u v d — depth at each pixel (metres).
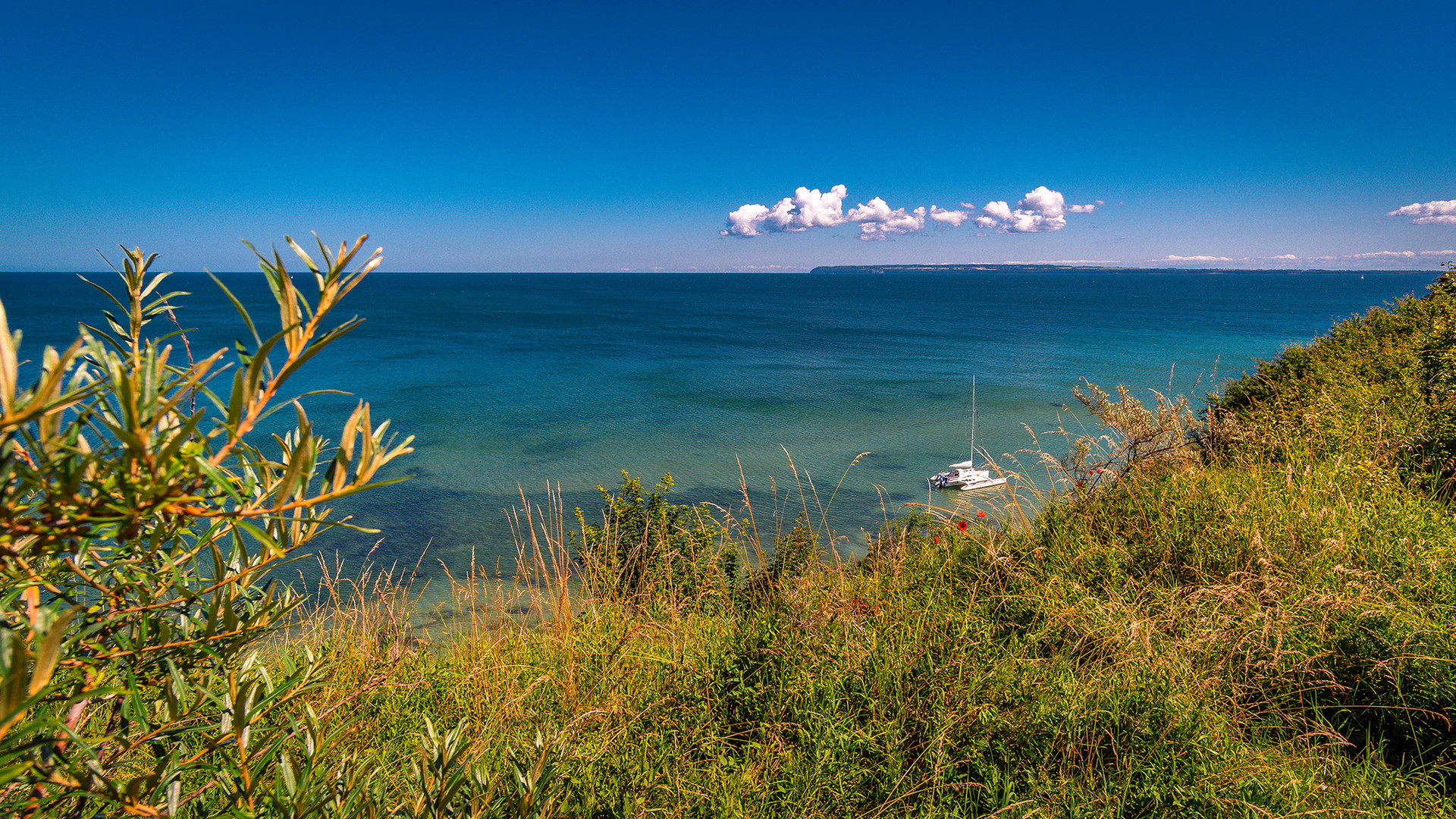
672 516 7.70
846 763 3.11
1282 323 137.88
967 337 119.19
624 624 4.60
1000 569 4.57
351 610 4.39
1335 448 5.86
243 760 1.52
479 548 26.78
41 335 90.06
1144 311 182.12
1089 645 3.76
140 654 1.41
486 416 54.47
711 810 2.94
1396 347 10.07
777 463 41.59
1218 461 5.95
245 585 1.48
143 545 1.42
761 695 3.52
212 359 1.14
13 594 1.22
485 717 3.44
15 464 1.04
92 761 1.35
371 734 3.14
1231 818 2.72
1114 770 2.97
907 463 41.06
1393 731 3.16
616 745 3.30
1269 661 3.41
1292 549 4.21
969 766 3.04
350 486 1.23
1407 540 4.08
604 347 103.06
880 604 4.23
